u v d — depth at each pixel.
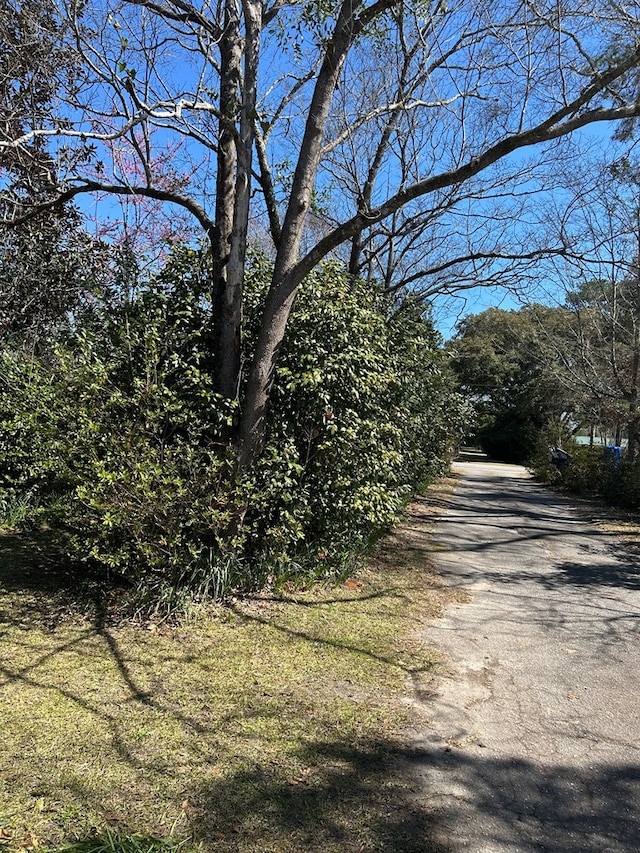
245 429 5.40
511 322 38.72
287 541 5.61
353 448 6.04
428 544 8.86
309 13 6.98
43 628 4.55
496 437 42.06
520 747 3.34
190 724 3.33
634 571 7.90
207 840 2.45
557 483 20.89
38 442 5.45
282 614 5.13
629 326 15.46
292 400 5.82
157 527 4.76
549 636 5.17
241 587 5.46
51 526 6.66
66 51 6.64
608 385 15.54
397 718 3.57
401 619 5.33
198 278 6.20
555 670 4.43
